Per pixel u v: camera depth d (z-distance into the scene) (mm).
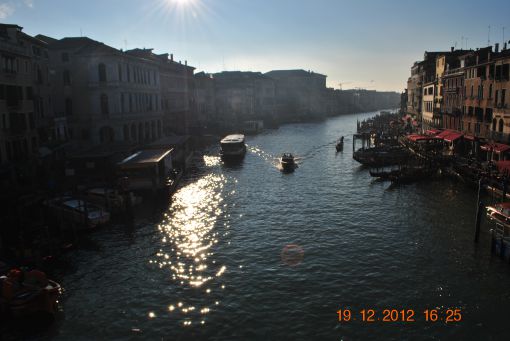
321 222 32281
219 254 26594
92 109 54219
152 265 25156
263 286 22406
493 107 46594
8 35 40625
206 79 112062
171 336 18438
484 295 21141
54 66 53938
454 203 36406
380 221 32125
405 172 46000
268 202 38344
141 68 62844
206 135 86875
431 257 25453
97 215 30797
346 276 23312
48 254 25156
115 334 18625
